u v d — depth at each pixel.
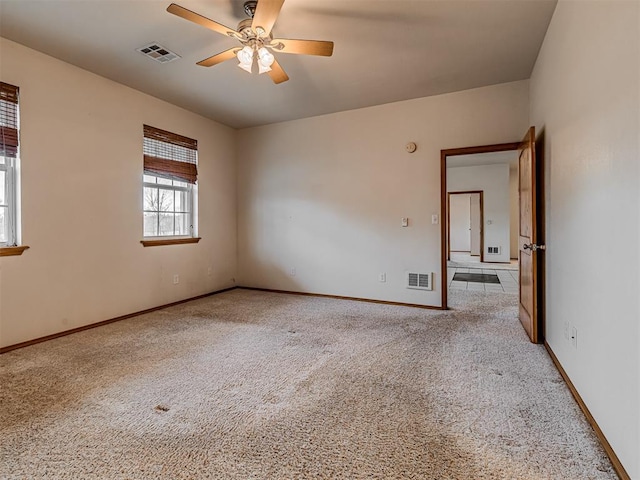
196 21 2.12
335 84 3.78
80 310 3.38
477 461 1.49
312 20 2.58
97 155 3.52
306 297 4.91
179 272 4.55
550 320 2.71
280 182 5.24
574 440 1.64
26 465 1.47
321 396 2.08
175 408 1.94
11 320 2.87
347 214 4.75
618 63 1.49
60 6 2.40
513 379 2.29
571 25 2.13
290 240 5.19
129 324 3.58
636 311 1.31
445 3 2.39
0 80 2.79
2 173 2.88
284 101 4.32
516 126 3.75
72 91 3.29
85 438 1.66
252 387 2.19
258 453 1.56
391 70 3.44
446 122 4.09
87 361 2.60
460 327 3.46
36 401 2.01
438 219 4.20
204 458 1.52
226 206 5.38
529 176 3.03
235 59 3.19
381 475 1.42
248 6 2.40
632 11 1.35
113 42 2.89
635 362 1.31
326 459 1.52
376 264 4.58
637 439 1.28
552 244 2.66
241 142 5.54
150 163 4.11
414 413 1.88
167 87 3.85
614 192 1.52
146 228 4.20
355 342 3.03
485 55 3.15
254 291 5.35
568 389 2.14
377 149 4.52
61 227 3.22
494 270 7.74
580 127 1.98
